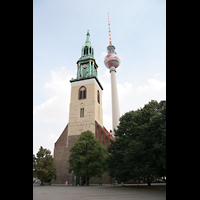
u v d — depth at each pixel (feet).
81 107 193.47
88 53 225.76
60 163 169.78
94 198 50.34
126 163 89.92
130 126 110.73
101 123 207.41
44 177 146.92
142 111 103.19
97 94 211.20
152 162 75.72
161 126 69.97
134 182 171.22
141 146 79.00
